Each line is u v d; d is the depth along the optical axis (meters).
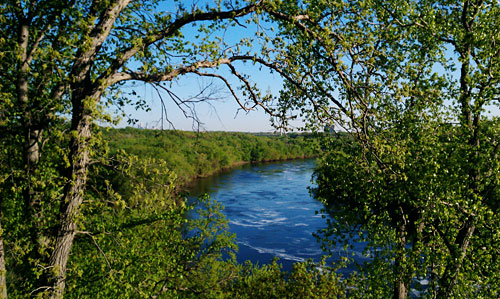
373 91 4.59
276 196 41.06
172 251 10.50
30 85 5.62
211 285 11.20
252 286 12.52
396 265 8.21
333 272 10.57
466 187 7.82
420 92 5.19
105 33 4.28
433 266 8.34
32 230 4.91
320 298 10.48
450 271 7.34
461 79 8.14
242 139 90.50
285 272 12.73
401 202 8.61
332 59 4.39
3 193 4.77
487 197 7.80
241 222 30.69
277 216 32.47
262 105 4.76
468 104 7.58
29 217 5.05
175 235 10.91
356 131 4.58
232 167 72.88
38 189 5.13
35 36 5.84
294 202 37.84
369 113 4.69
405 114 7.49
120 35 5.80
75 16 5.44
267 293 12.30
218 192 43.47
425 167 7.30
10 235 5.11
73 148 3.89
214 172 61.59
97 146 4.14
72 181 3.79
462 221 8.00
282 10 4.64
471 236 7.68
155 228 10.52
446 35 8.09
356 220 8.89
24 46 5.58
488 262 7.10
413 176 7.31
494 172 7.27
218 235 11.40
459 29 7.82
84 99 3.77
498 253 7.18
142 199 4.23
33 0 5.55
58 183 3.87
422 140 7.56
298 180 53.09
